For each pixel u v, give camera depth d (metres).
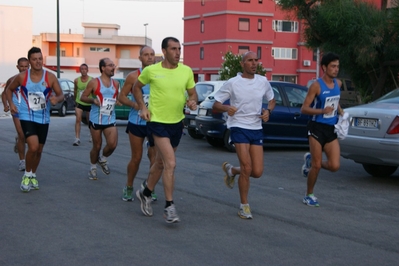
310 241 5.63
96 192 7.85
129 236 5.65
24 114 7.51
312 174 7.13
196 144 14.23
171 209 5.96
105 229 5.90
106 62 8.45
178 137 6.15
